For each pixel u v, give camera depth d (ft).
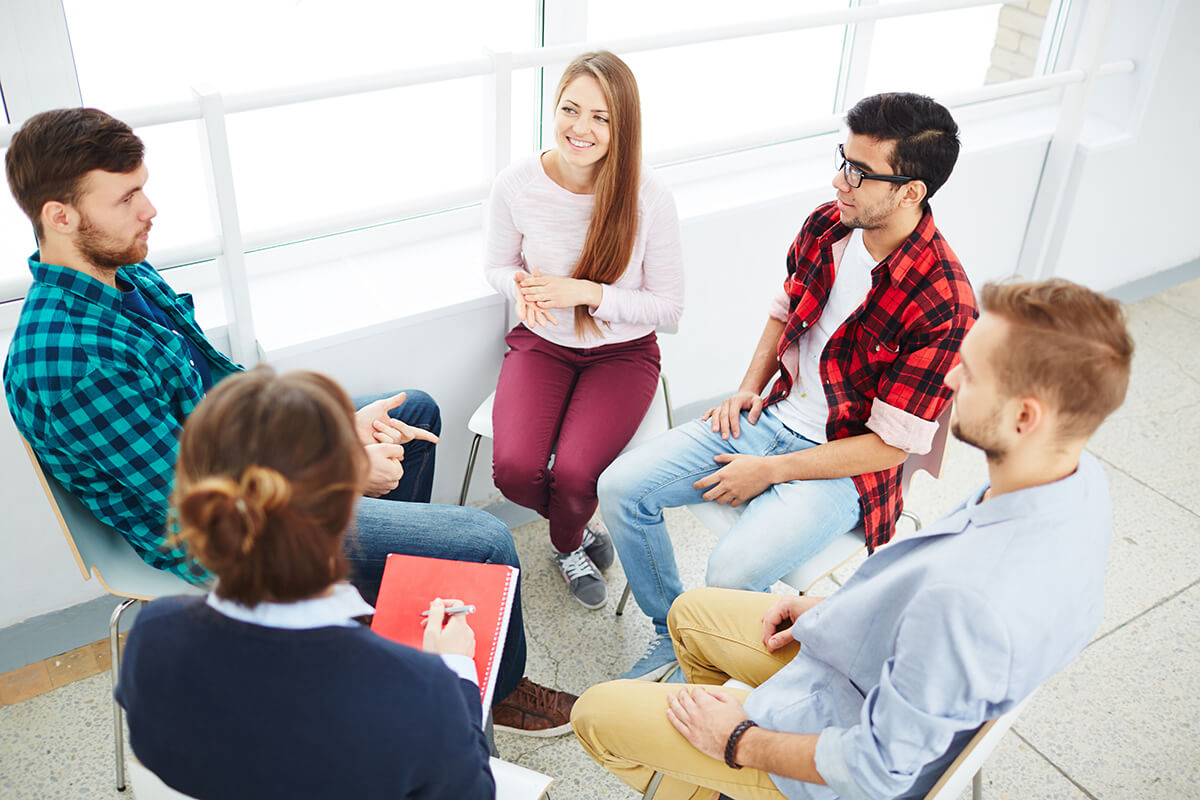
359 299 7.11
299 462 2.61
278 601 2.74
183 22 6.35
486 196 6.93
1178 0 9.56
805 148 9.44
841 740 3.77
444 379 7.39
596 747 4.70
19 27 5.77
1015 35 10.34
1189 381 10.18
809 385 6.29
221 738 2.80
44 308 4.63
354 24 7.00
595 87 5.77
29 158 4.33
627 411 6.59
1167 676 6.93
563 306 6.39
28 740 6.12
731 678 5.04
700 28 7.01
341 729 2.80
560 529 6.79
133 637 2.85
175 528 2.82
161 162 6.69
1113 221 10.89
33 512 6.34
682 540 8.06
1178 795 6.11
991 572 3.41
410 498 6.61
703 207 8.21
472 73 6.48
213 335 6.62
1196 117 10.69
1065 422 3.27
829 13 7.47
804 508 5.77
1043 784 6.15
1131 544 8.13
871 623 3.99
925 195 5.40
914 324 5.50
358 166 7.54
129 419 4.70
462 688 3.57
